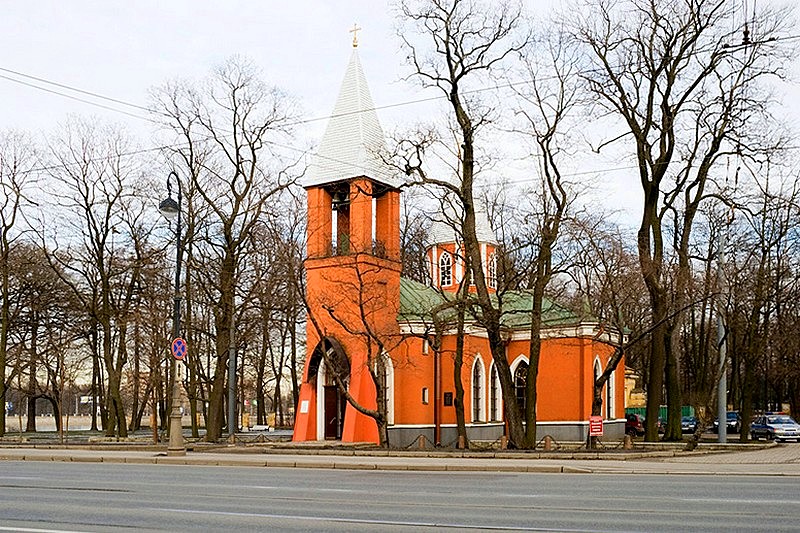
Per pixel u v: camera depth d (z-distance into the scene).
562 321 47.81
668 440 43.91
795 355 66.00
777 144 39.56
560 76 36.53
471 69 35.81
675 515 14.73
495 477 23.30
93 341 61.91
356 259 38.78
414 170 36.88
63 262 53.81
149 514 15.30
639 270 38.28
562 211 37.16
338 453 33.41
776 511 15.24
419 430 43.69
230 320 45.34
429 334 40.47
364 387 41.69
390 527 13.45
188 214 45.44
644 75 40.28
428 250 54.34
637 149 41.25
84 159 52.19
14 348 60.56
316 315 43.78
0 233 54.41
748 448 37.78
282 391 96.69
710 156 41.31
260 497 17.94
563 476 23.48
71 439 52.12
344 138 43.84
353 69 44.88
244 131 44.22
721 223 52.62
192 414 52.91
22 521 14.58
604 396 49.94
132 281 53.12
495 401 49.41
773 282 53.16
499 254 54.19
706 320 74.00
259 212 43.59
